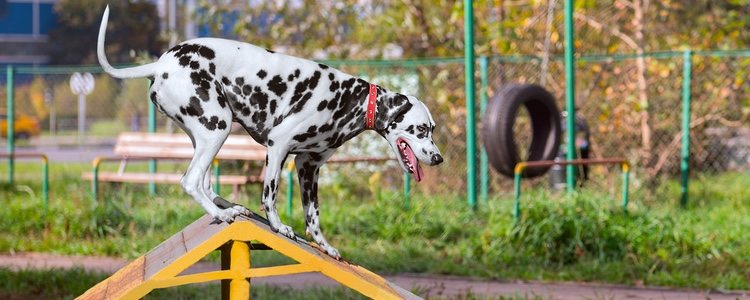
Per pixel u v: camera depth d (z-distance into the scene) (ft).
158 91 17.13
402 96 18.11
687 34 57.41
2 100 111.65
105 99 110.32
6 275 30.04
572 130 43.29
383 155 50.29
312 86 17.48
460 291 29.66
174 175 46.98
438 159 17.97
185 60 17.02
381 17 59.72
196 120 16.96
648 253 34.53
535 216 35.58
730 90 53.62
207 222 18.39
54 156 84.74
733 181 54.75
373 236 38.37
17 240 37.45
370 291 16.47
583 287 30.99
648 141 51.24
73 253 36.32
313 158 18.38
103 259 35.45
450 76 52.70
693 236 35.96
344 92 17.78
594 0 54.60
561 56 47.83
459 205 42.68
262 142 17.60
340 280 16.49
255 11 59.77
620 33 54.29
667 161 52.65
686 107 47.47
